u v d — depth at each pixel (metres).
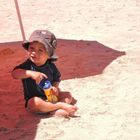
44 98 3.21
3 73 4.03
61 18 6.39
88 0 7.62
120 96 3.42
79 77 3.84
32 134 2.88
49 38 3.12
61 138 2.82
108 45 4.87
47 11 6.88
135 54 4.46
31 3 7.52
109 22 6.01
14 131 2.92
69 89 3.58
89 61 4.27
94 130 2.92
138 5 7.12
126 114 3.12
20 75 3.07
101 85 3.64
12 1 7.75
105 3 7.34
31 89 3.18
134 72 3.91
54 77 3.29
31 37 3.09
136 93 3.46
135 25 5.79
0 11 7.03
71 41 5.11
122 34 5.34
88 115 3.13
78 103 3.32
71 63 4.23
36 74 3.04
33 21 6.25
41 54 3.11
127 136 2.83
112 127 2.95
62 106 3.12
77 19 6.29
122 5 7.14
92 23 6.01
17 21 6.29
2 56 4.56
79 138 2.81
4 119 3.08
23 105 3.30
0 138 2.83
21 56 4.54
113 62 4.20
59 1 7.61
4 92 3.57
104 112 3.16
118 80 3.74
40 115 3.13
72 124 3.00
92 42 5.02
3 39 5.37
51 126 2.98
